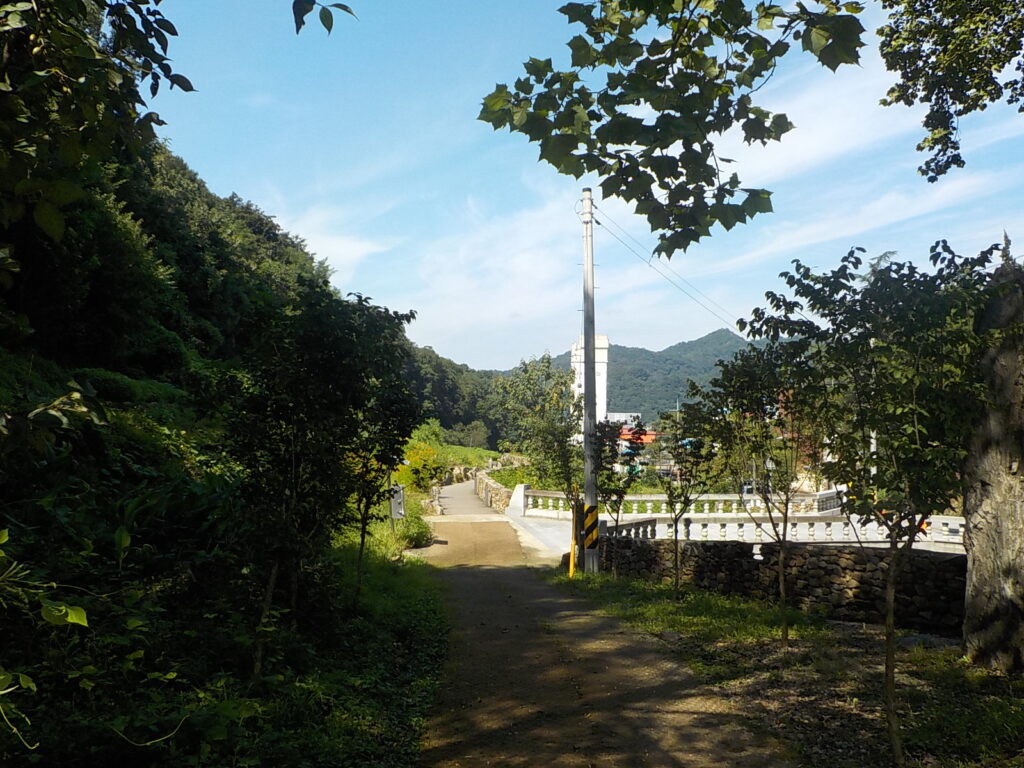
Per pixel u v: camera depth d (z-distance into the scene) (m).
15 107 2.98
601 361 37.94
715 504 28.08
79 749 4.20
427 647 9.80
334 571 10.26
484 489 39.44
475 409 106.62
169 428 13.74
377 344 7.04
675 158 3.98
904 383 5.84
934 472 5.58
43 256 14.70
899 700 7.18
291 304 6.82
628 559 17.28
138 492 8.33
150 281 19.06
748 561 13.84
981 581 8.39
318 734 5.79
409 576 15.35
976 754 5.75
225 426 6.86
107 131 3.45
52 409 2.73
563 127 4.13
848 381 6.58
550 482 32.66
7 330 3.04
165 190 35.03
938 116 14.02
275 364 6.61
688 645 9.78
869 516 6.05
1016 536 8.14
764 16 3.96
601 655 9.34
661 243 4.25
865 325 6.34
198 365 22.03
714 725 6.67
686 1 3.97
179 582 7.24
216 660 6.44
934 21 13.33
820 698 7.36
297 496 6.75
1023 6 12.16
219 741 4.72
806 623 11.12
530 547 23.30
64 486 7.35
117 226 17.97
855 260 6.55
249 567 7.48
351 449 7.62
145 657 5.72
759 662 8.80
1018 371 8.18
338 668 7.99
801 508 26.78
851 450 6.18
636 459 18.89
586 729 6.62
